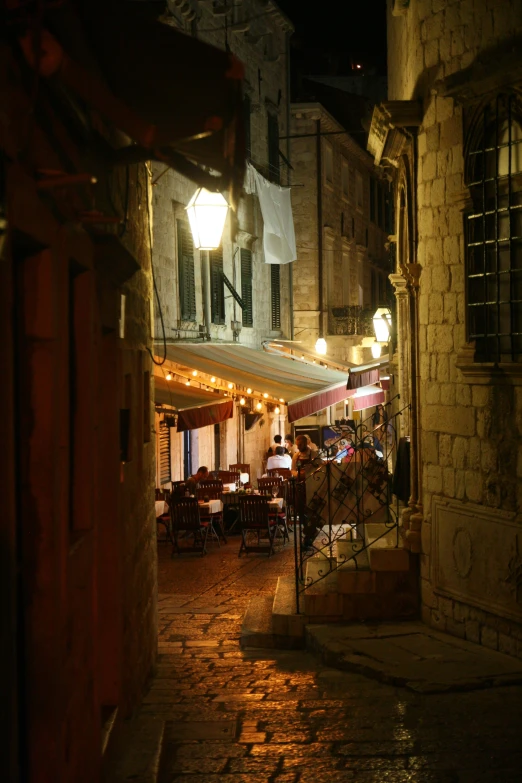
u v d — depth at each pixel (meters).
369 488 10.57
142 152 4.81
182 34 3.41
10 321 3.02
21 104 3.06
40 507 3.57
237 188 3.38
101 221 4.05
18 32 2.88
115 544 5.57
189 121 3.45
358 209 38.34
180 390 14.92
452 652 8.02
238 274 25.14
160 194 19.39
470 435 8.40
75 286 4.46
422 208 9.16
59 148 3.77
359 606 9.18
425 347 9.12
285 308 30.00
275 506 16.12
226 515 18.05
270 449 23.27
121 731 5.57
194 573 13.80
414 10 9.24
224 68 3.32
